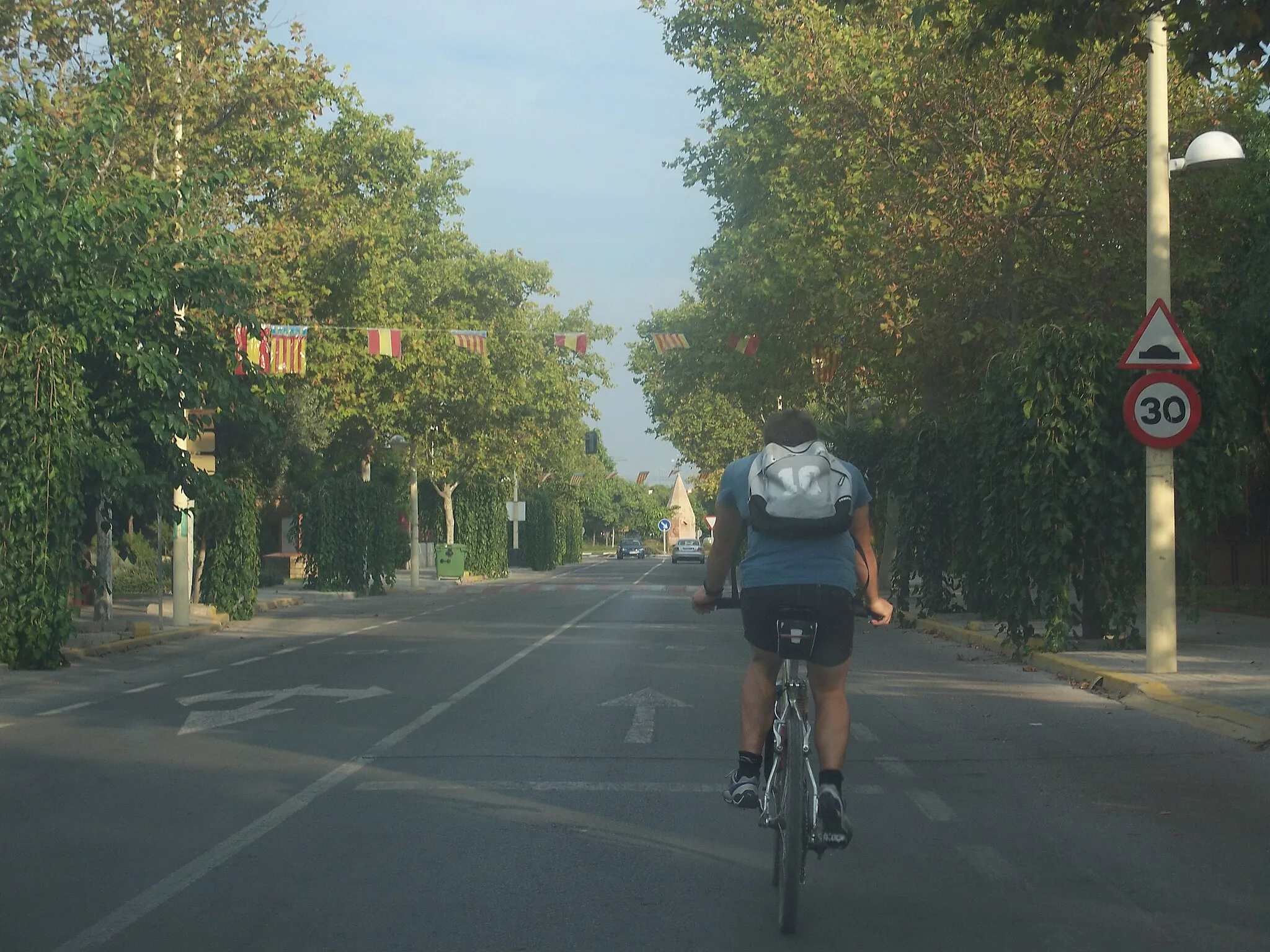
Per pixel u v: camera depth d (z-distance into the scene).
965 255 21.14
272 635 22.44
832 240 24.89
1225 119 20.97
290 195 27.00
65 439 16.52
